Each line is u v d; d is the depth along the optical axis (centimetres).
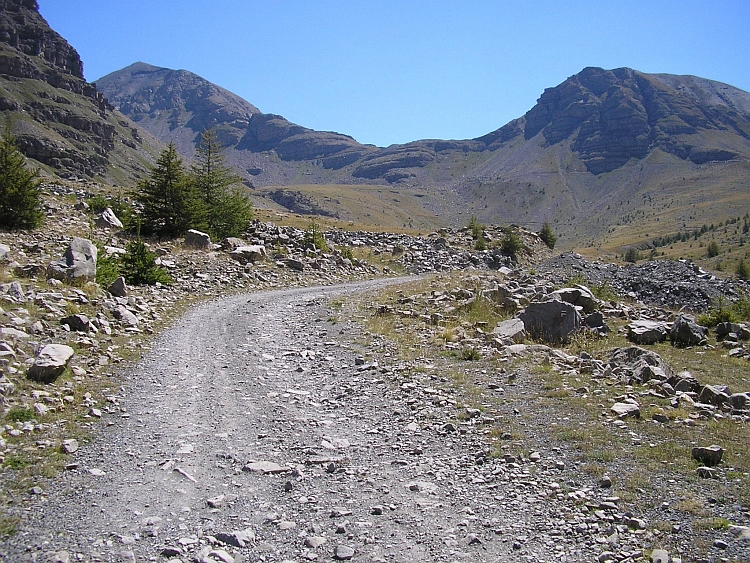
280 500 812
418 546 696
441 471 906
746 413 1177
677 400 1234
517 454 956
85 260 2038
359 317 2206
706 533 700
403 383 1362
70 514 743
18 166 2756
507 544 700
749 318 2703
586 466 896
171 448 983
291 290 3030
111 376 1331
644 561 652
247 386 1359
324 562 659
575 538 709
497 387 1325
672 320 2506
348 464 938
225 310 2306
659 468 885
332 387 1370
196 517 757
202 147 4222
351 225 9481
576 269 5012
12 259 2027
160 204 3550
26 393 1091
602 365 1545
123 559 650
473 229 7219
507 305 2369
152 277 2494
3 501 753
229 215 4147
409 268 4700
